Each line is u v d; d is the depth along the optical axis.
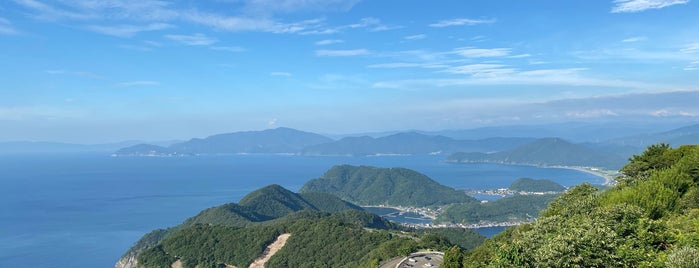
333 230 154.75
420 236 145.50
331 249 144.62
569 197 64.75
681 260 30.05
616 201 50.53
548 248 33.09
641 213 39.41
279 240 162.25
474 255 66.12
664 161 71.75
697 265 29.52
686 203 48.66
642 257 32.69
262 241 159.62
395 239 132.88
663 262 31.89
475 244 195.88
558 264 31.95
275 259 149.50
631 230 36.94
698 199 48.12
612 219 38.38
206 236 168.88
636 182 64.25
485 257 59.41
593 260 31.88
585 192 64.06
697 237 34.22
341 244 145.25
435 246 117.75
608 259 32.22
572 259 31.69
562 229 37.09
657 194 49.56
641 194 50.16
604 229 34.03
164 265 159.75
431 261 99.50
